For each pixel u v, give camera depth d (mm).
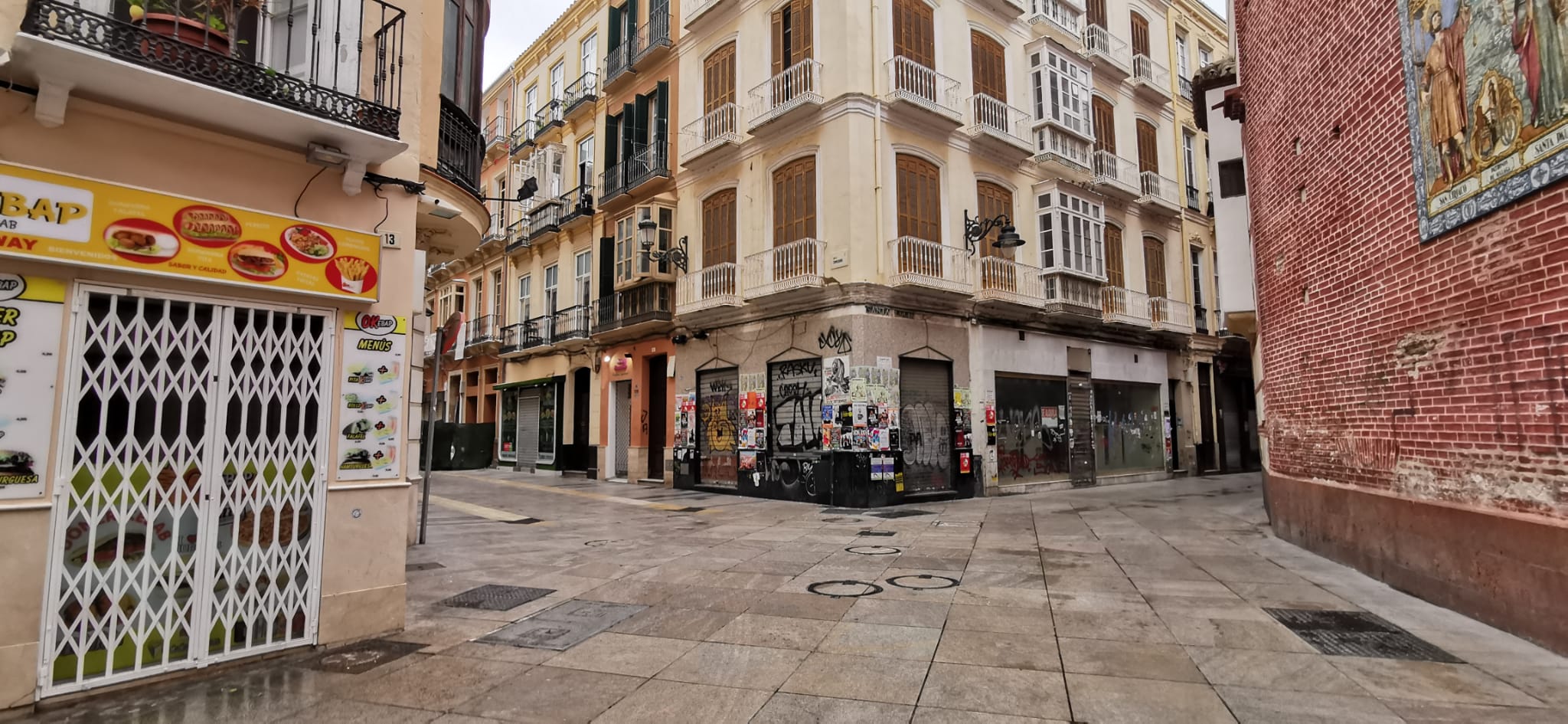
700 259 16859
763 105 15461
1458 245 5316
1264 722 3504
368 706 3932
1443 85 5395
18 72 3912
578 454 21250
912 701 3857
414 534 9234
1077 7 18469
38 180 3914
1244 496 14586
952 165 15336
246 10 4984
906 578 6895
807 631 5172
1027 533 9672
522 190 14984
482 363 26891
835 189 13906
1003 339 16000
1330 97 7305
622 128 19312
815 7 14656
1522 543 4691
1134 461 19094
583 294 21375
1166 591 6230
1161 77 21562
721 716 3723
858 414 13242
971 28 16203
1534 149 4500
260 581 4680
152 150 4387
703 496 15406
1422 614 5344
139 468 4289
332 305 5070
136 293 4262
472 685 4219
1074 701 3812
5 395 3854
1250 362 23234
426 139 6824
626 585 6727
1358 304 6824
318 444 4969
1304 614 5398
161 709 3900
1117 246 19000
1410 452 6004
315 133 4746
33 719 3746
